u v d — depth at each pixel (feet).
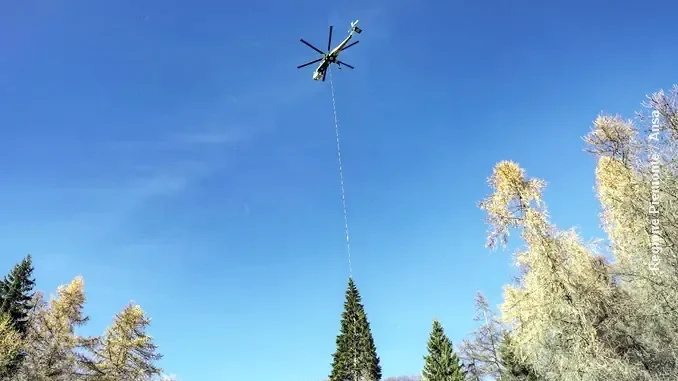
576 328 45.60
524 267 52.65
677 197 44.27
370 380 132.77
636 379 43.52
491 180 54.80
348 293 157.58
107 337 95.55
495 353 109.60
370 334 142.82
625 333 47.26
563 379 45.19
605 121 51.85
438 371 109.81
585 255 50.08
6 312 102.17
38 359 85.05
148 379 95.04
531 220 50.21
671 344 45.27
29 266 117.70
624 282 51.85
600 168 53.83
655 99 46.03
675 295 43.45
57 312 94.27
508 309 55.06
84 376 88.43
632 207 48.16
